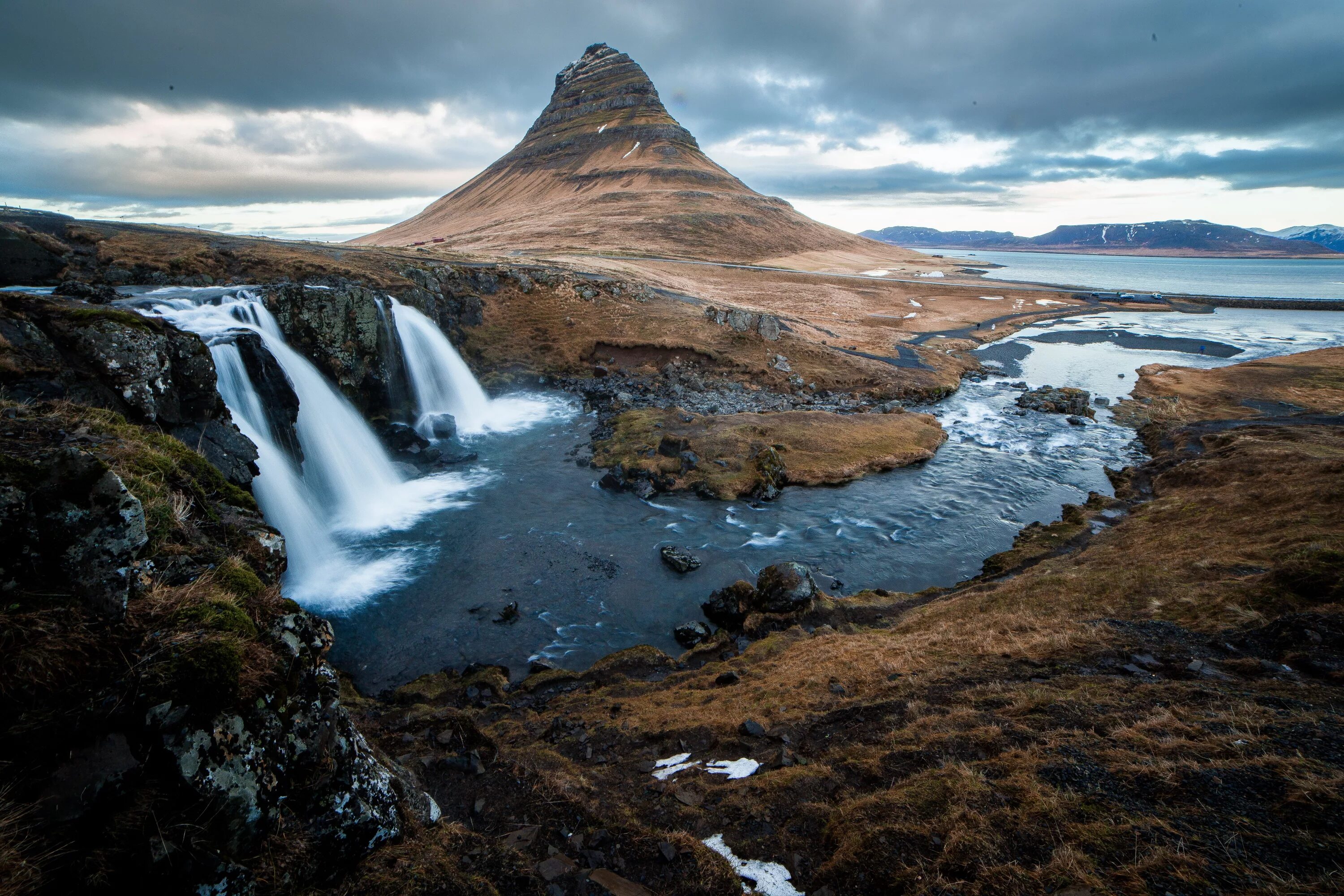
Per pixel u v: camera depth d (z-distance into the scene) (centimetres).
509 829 914
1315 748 855
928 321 10744
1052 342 9569
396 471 3584
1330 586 1550
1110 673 1297
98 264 4334
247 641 646
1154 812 750
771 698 1420
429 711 1287
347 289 3903
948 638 1689
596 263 10644
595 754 1227
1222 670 1266
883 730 1136
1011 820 768
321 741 697
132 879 525
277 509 2641
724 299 10144
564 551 2711
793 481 3559
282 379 3088
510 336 6109
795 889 771
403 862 707
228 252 5006
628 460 3650
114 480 612
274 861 606
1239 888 609
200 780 562
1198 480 3362
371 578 2461
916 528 3077
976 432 4872
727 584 2470
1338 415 4775
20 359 1666
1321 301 14975
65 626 559
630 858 839
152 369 1898
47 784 516
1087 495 3588
